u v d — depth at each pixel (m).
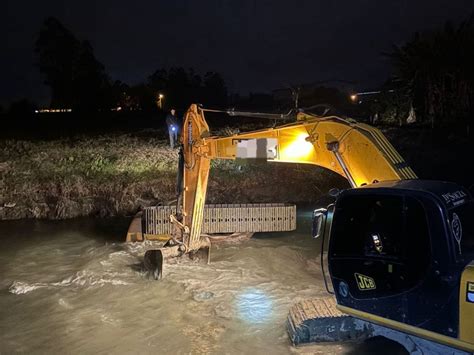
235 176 18.75
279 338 6.64
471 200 5.53
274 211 12.57
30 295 8.48
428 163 20.39
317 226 5.86
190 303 7.95
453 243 4.88
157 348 6.43
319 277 9.29
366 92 36.91
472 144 23.16
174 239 9.56
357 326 6.36
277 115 7.82
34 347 6.55
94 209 15.81
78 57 56.75
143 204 16.06
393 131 27.84
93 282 9.05
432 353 5.47
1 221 14.85
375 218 5.46
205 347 6.42
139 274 9.45
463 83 30.53
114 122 41.53
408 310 5.13
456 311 4.75
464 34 30.81
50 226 14.12
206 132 8.80
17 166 19.55
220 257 10.55
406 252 5.15
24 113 50.22
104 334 6.89
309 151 7.28
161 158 21.77
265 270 9.62
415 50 31.72
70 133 32.91
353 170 6.71
